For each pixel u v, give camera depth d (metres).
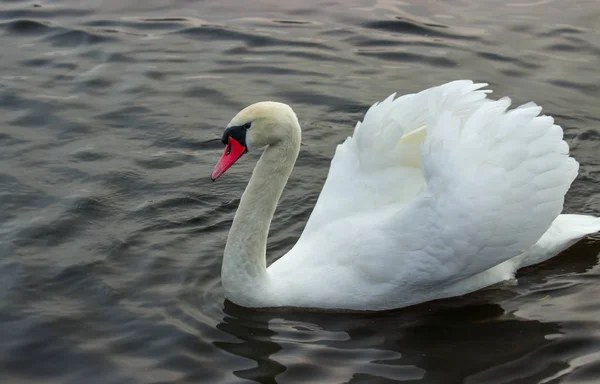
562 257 3.46
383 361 3.13
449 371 3.10
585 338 3.18
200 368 3.11
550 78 4.28
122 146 3.94
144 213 3.63
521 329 3.22
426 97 3.31
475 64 4.37
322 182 3.79
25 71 4.33
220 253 3.47
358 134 3.38
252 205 3.27
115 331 3.21
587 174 3.78
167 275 3.39
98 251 3.47
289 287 3.30
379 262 3.28
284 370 3.11
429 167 3.23
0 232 3.53
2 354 3.14
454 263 3.25
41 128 4.02
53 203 3.65
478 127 3.25
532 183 3.25
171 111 4.12
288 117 3.23
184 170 3.84
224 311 3.28
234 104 4.15
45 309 3.27
